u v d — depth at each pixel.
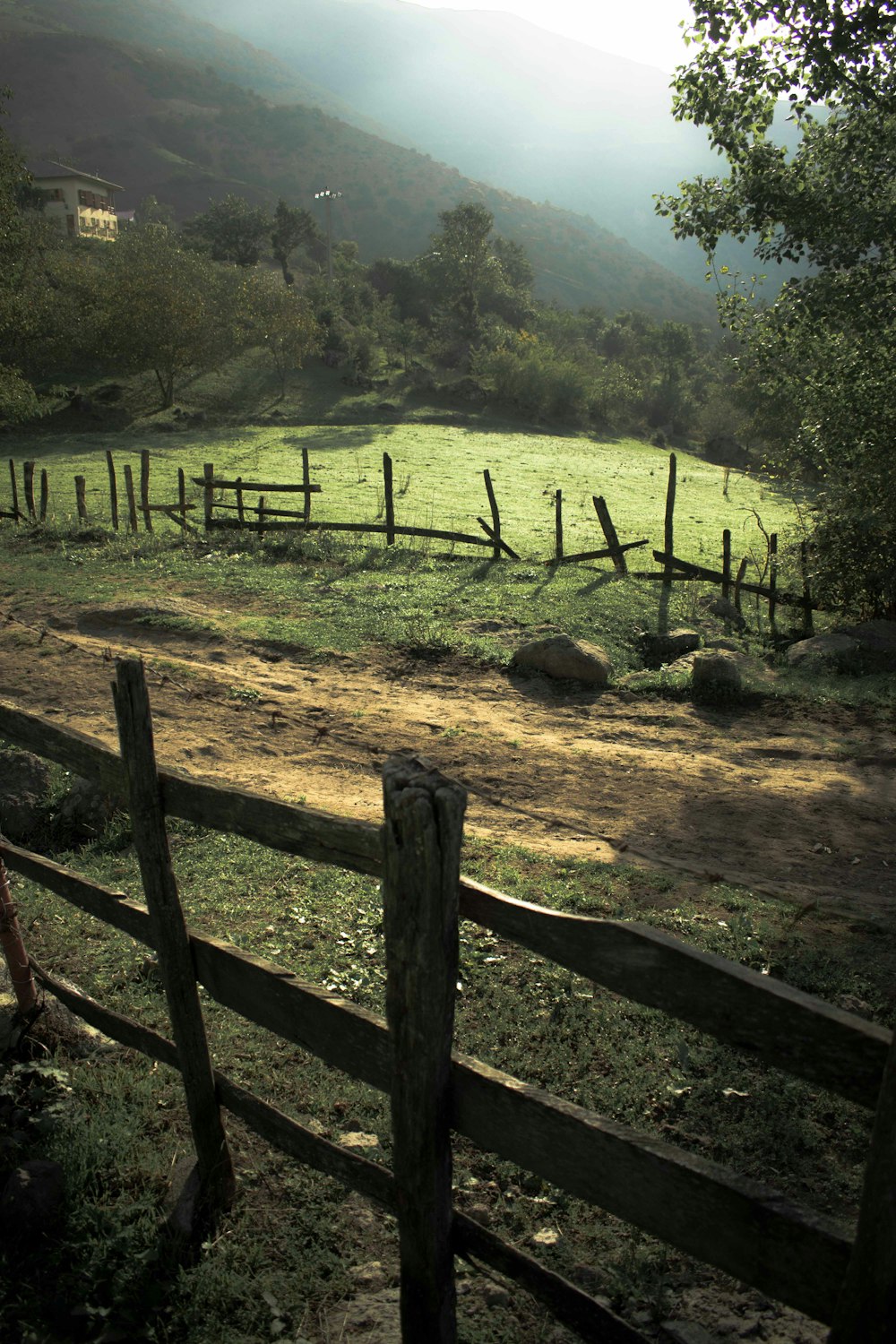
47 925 5.72
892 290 14.47
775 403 24.70
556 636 13.12
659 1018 4.95
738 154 15.50
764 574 19.50
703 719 11.80
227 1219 3.45
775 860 7.86
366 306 100.81
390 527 19.67
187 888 6.45
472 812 8.59
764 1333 3.04
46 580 16.30
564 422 70.50
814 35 13.89
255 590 16.08
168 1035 4.51
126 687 2.97
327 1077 4.31
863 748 10.88
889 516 16.31
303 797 8.52
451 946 2.28
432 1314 2.62
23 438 45.31
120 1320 3.00
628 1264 3.33
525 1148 2.30
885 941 6.26
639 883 7.01
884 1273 1.76
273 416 57.47
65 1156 3.62
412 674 12.74
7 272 41.41
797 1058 1.86
